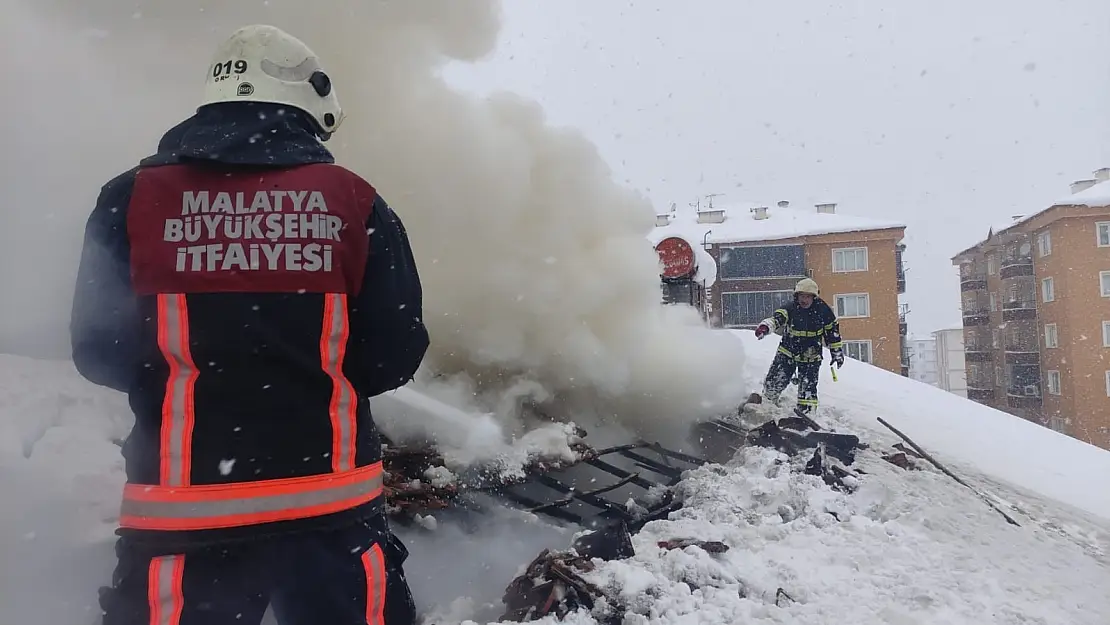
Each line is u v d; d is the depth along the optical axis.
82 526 3.05
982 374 45.50
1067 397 35.12
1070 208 34.38
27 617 2.65
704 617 3.45
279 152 1.81
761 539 4.48
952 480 6.04
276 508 1.66
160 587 1.60
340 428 1.77
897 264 39.19
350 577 1.73
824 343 7.58
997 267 42.72
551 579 3.56
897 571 4.09
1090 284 34.38
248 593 1.64
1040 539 4.93
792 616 3.52
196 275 1.68
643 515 5.22
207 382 1.67
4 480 3.12
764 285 36.06
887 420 7.65
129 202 1.73
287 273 1.71
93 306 1.73
